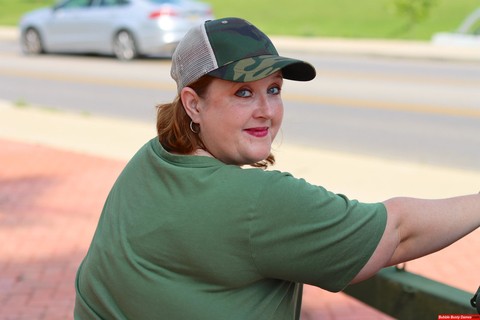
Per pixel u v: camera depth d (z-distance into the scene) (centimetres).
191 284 179
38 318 429
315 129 966
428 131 954
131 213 187
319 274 175
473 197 187
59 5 1769
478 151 845
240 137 183
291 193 171
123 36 1647
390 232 177
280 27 2441
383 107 1122
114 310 190
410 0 2411
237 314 177
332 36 2252
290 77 190
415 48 1922
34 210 625
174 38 1599
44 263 510
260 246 172
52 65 1630
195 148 190
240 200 172
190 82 181
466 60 1748
